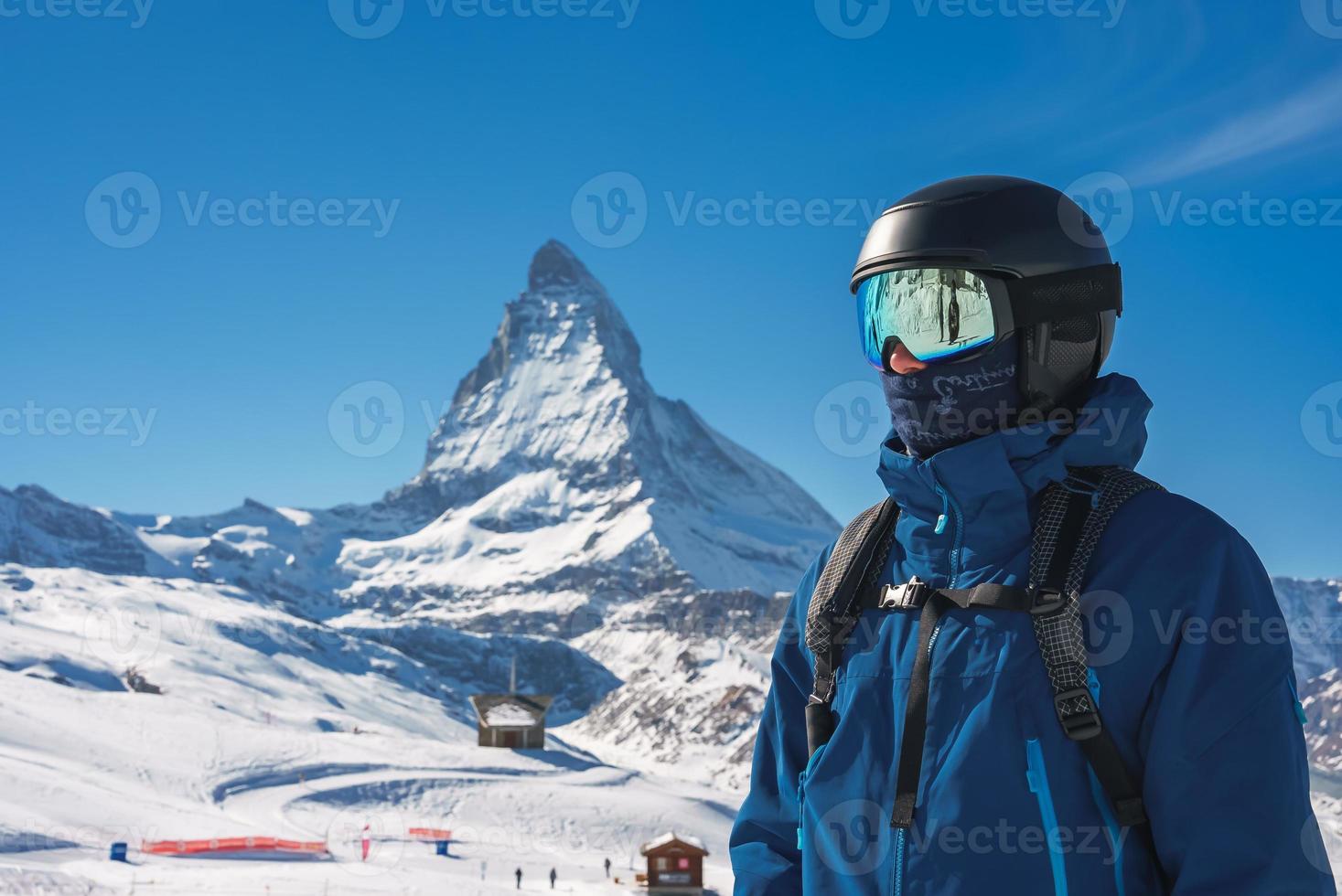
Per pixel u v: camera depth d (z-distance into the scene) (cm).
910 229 235
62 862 4744
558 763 12375
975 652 209
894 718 217
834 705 233
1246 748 191
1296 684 201
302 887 4441
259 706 17300
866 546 244
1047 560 208
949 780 202
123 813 6544
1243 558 204
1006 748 200
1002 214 229
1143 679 198
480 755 12144
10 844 5050
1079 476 218
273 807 8650
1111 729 198
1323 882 189
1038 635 203
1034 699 201
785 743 254
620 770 12850
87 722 10400
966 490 218
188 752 9950
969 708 206
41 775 7331
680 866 5791
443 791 10250
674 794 11869
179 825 6488
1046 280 227
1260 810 188
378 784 10012
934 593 219
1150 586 201
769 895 244
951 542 223
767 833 258
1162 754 194
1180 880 190
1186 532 205
